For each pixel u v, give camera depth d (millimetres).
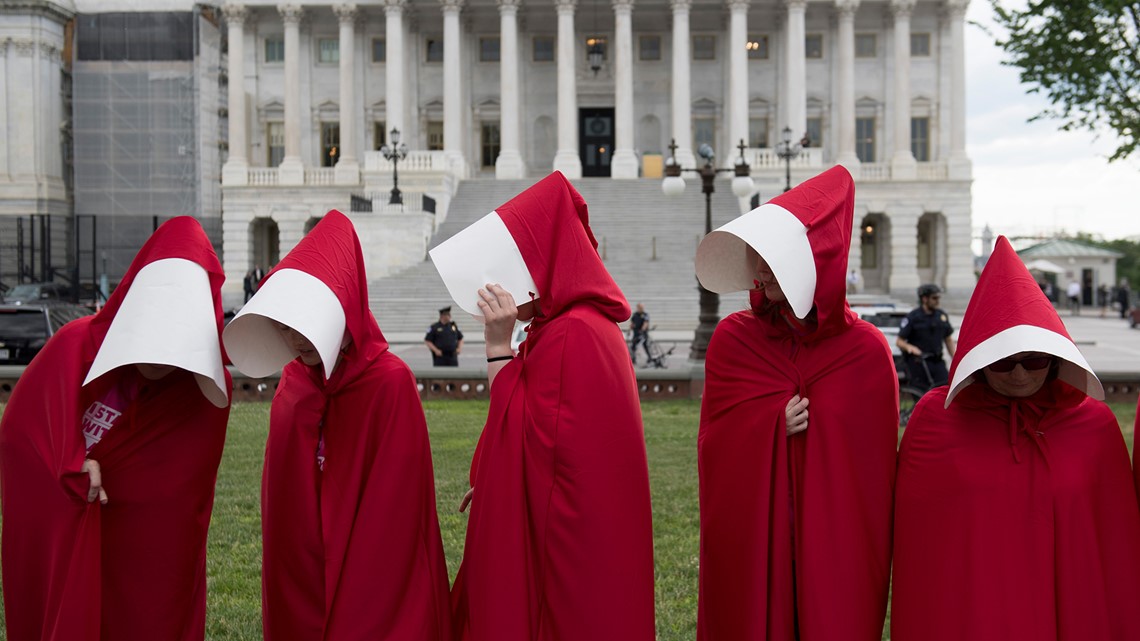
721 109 59000
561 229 4348
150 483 4594
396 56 55188
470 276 4242
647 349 24984
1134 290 79062
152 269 4391
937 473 4359
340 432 4496
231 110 56906
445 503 9070
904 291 55281
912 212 55469
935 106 58562
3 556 4508
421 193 48906
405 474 4461
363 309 4449
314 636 4516
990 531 4215
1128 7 14461
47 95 61969
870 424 4574
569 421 4113
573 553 4098
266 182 56281
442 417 14773
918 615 4359
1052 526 4191
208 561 7355
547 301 4328
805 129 54625
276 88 59812
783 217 4316
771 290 4520
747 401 4691
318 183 56188
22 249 51312
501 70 57000
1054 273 70438
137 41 60812
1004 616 4160
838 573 4473
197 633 4801
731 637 4695
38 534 4457
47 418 4418
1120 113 14969
